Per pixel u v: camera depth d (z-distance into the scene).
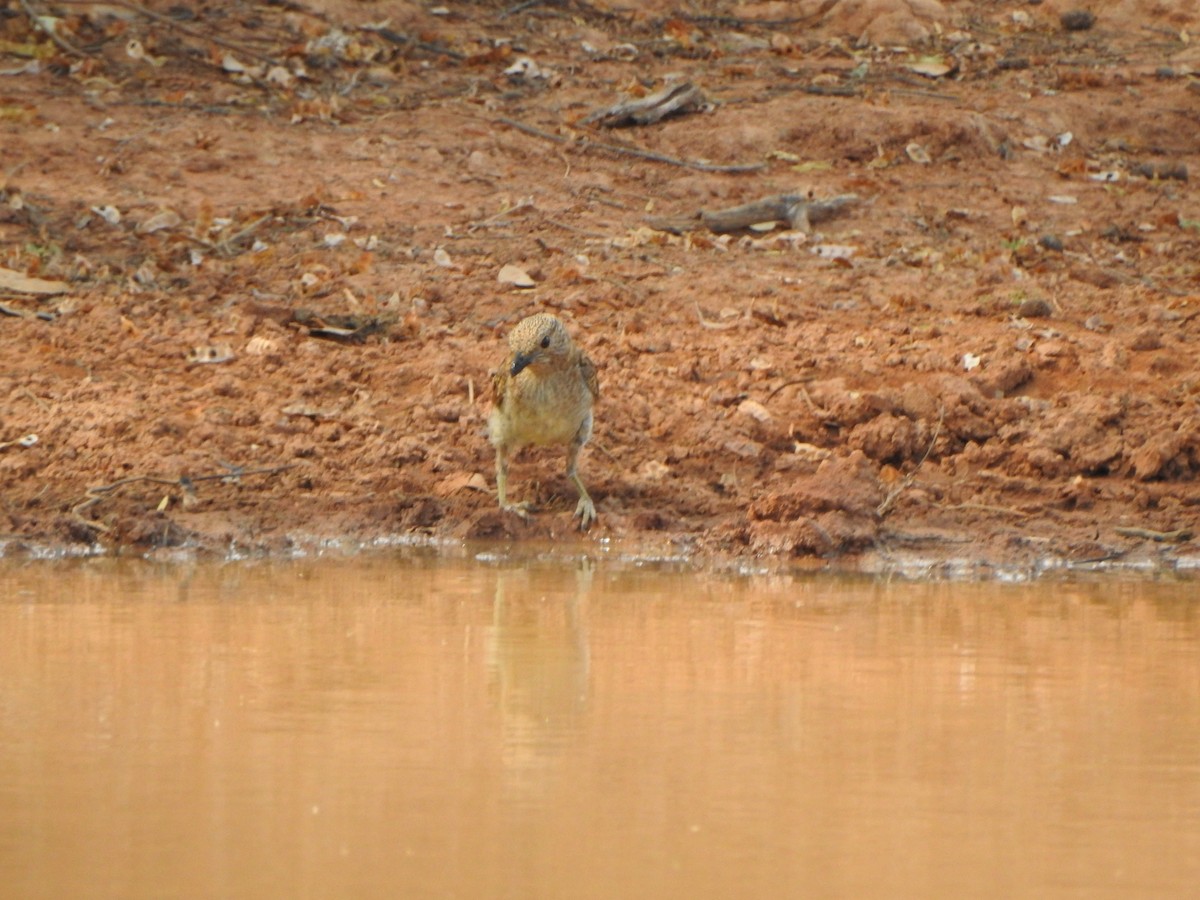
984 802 9.55
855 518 19.14
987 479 21.14
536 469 20.88
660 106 35.06
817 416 22.34
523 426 19.27
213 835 8.84
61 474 19.88
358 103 35.06
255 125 33.00
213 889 8.08
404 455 20.84
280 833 8.89
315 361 23.42
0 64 34.62
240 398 22.22
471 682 12.28
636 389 22.97
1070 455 21.69
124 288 25.91
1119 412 22.23
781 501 19.22
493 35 39.88
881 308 26.72
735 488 20.77
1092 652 13.70
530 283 26.88
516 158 32.81
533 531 19.41
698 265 28.50
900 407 22.31
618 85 37.38
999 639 14.23
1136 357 24.69
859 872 8.41
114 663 12.78
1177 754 10.59
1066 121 37.38
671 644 13.80
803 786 9.82
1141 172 35.38
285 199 29.70
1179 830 9.09
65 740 10.60
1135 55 42.81
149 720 11.09
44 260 26.55
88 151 30.77
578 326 25.34
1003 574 18.02
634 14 42.72
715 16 43.28
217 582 16.48
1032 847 8.80
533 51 39.22
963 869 8.47
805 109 35.72
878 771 10.15
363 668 12.70
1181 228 32.31
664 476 20.98
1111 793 9.76
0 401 21.62
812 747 10.66
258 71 35.78
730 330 25.39
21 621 14.37
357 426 21.53
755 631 14.45
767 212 30.67
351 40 37.53
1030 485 20.94
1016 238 30.89
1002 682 12.56
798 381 23.31
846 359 23.97
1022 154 35.66
